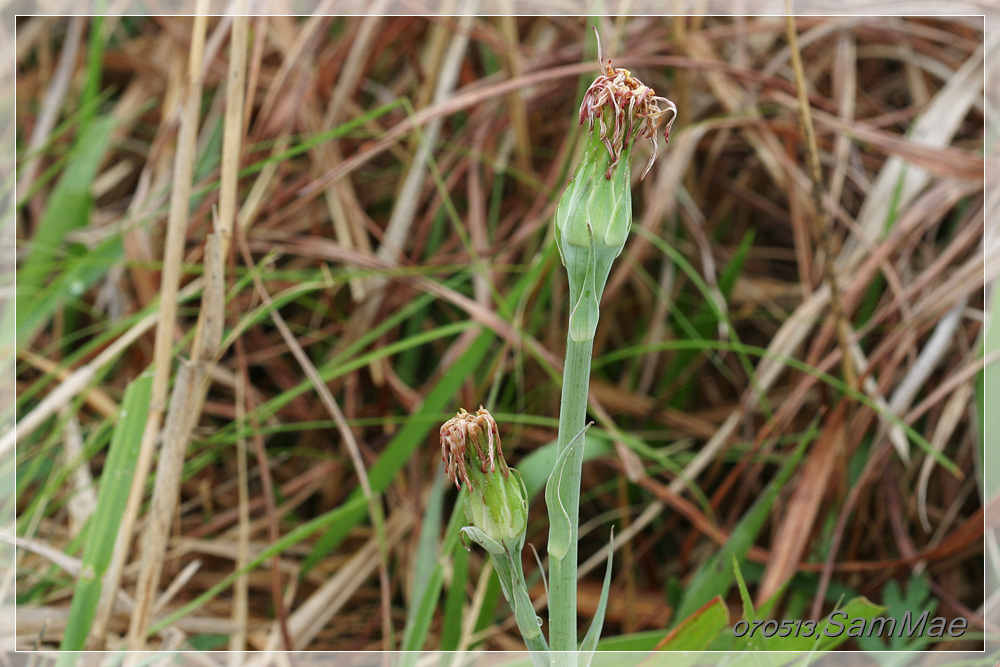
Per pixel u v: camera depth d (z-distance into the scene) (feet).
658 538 3.33
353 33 3.84
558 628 2.06
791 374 3.63
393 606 3.14
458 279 3.34
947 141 3.54
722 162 4.09
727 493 3.47
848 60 3.80
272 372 3.74
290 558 3.33
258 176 3.86
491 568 2.59
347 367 2.85
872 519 3.26
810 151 2.89
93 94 3.71
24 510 3.30
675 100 3.79
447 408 3.40
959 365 3.19
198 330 2.41
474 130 3.85
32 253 3.48
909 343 3.10
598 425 3.51
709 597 2.60
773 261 4.09
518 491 2.05
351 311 3.82
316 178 3.77
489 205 4.00
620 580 3.29
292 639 2.84
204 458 3.03
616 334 3.97
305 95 3.64
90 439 2.87
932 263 3.46
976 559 3.10
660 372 3.84
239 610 2.85
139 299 3.75
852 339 3.18
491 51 4.10
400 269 3.11
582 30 3.95
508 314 2.89
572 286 2.01
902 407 3.05
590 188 1.99
